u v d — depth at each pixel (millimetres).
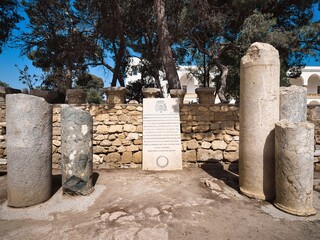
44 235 2449
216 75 14242
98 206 3150
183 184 4113
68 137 3473
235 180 4406
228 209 3066
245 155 3531
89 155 3652
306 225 2664
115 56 10844
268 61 3301
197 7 7062
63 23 9445
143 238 2373
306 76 22391
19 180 3078
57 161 5488
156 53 10320
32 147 3131
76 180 3469
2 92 5770
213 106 5621
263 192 3363
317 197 3488
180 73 22141
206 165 5484
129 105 5570
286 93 3820
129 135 5527
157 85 11547
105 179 4422
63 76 9844
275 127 3188
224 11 8039
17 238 2402
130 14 8930
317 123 5660
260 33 6973
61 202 3270
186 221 2730
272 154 3334
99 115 5504
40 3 8742
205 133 5570
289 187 2949
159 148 5316
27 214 2922
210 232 2512
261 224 2689
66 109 3527
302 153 2877
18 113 3072
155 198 3426
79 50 9148
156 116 5500
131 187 3930
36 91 6719
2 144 5590
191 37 8469
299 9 8188
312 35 7199
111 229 2541
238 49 8219
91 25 9492
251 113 3418
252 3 7141
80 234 2457
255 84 3367
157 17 7035
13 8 9055
